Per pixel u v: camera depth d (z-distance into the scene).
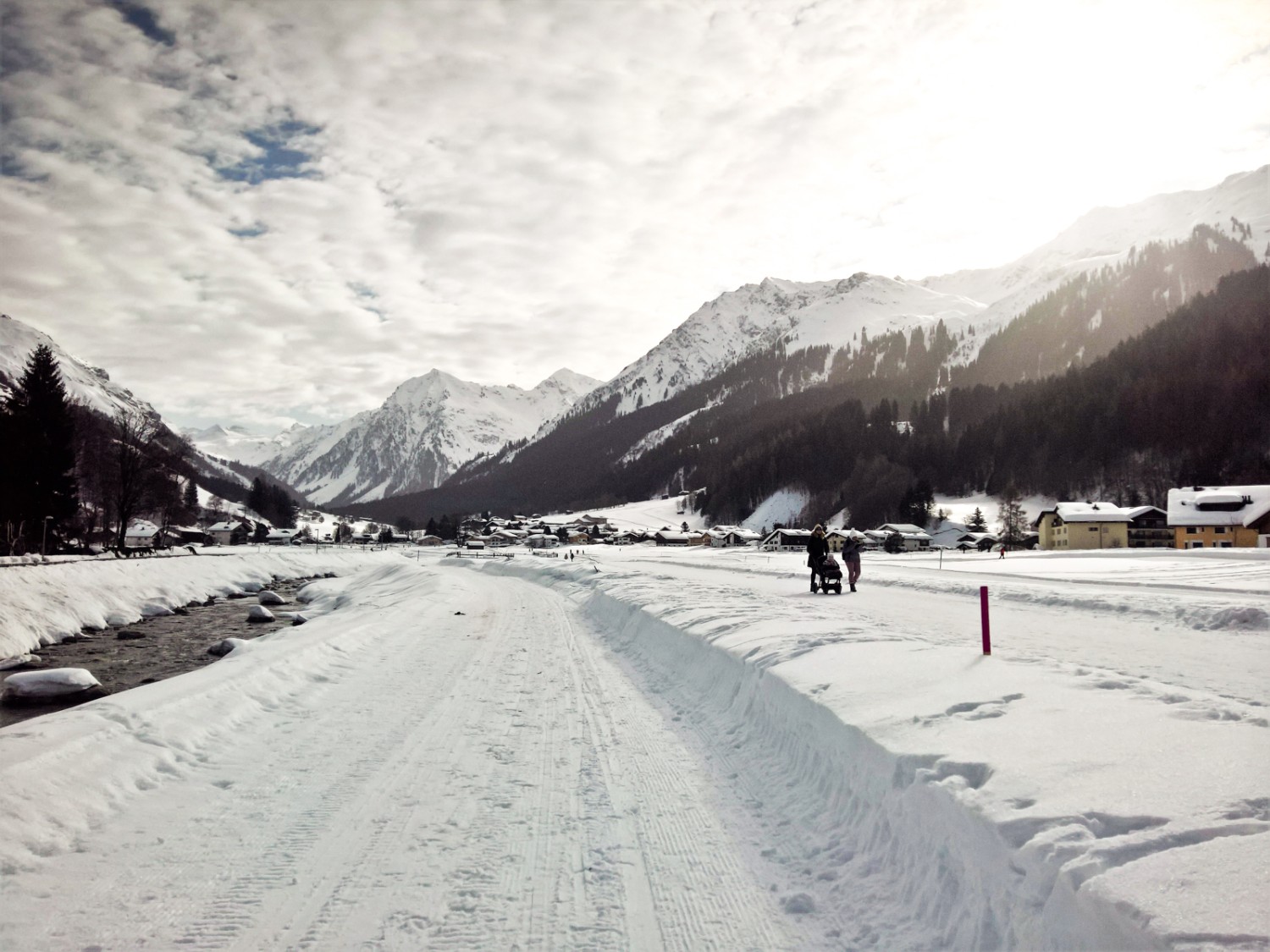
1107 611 17.00
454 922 4.22
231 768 7.04
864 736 5.45
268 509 181.50
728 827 5.52
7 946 3.96
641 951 3.90
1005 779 4.25
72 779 6.11
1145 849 3.28
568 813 5.84
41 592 25.17
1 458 53.09
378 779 6.70
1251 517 67.44
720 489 181.12
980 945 3.50
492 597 30.44
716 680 9.98
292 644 13.33
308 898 4.51
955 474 149.38
